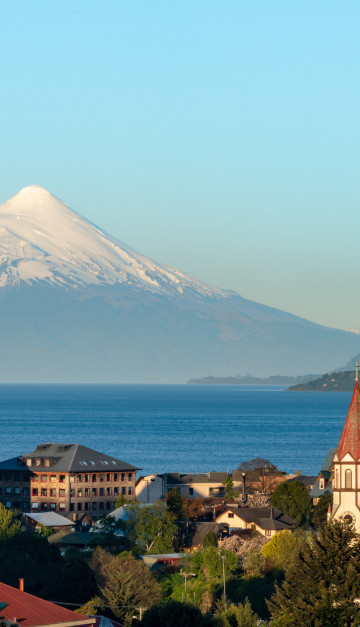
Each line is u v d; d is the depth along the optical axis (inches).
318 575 7111.2
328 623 6594.5
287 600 7076.8
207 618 7864.2
